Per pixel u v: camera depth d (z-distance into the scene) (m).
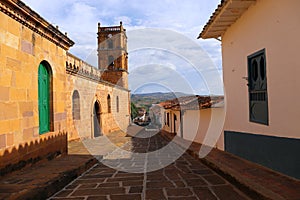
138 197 4.65
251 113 6.67
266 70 5.81
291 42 4.88
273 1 5.43
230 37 7.89
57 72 8.19
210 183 5.40
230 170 5.67
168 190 5.00
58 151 8.10
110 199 4.59
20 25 6.04
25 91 6.20
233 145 7.78
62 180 5.40
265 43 5.82
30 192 4.34
